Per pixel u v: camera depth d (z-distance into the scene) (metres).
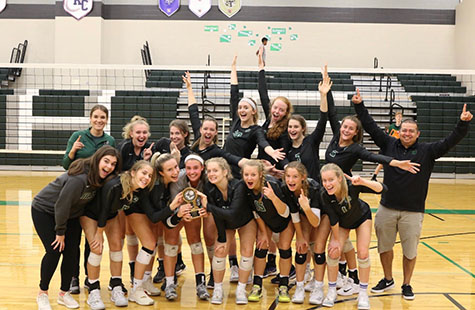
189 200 3.82
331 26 16.08
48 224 3.67
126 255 5.41
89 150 4.14
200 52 16.09
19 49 15.66
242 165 4.14
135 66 11.23
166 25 16.06
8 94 14.09
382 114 13.71
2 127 13.78
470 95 14.57
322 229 4.04
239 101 4.71
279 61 16.14
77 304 3.84
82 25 15.50
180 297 4.16
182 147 4.54
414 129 4.11
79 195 3.54
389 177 4.20
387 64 16.06
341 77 15.57
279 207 3.83
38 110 13.82
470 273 4.94
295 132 4.44
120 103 13.70
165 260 4.10
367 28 16.06
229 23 16.09
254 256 4.20
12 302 3.92
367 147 13.79
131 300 4.04
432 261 5.37
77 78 15.63
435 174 13.55
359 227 4.01
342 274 4.48
